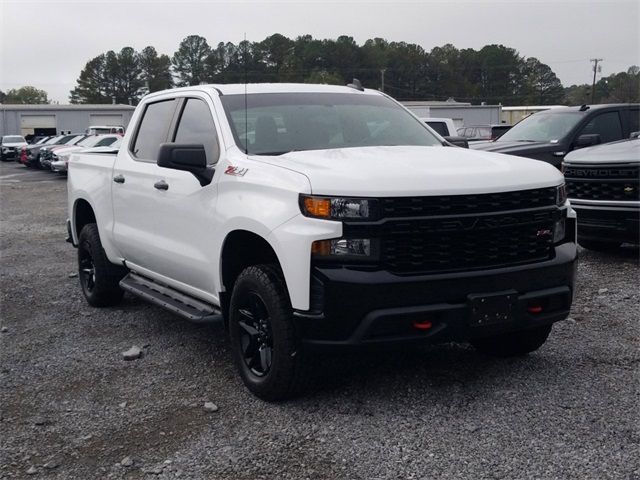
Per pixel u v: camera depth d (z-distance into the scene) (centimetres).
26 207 1831
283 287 440
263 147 508
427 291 413
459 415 432
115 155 694
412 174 423
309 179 423
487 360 525
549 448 388
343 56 10494
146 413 458
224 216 479
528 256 448
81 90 12338
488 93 12462
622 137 1164
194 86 593
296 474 372
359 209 408
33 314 717
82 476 382
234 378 513
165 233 564
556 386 470
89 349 595
